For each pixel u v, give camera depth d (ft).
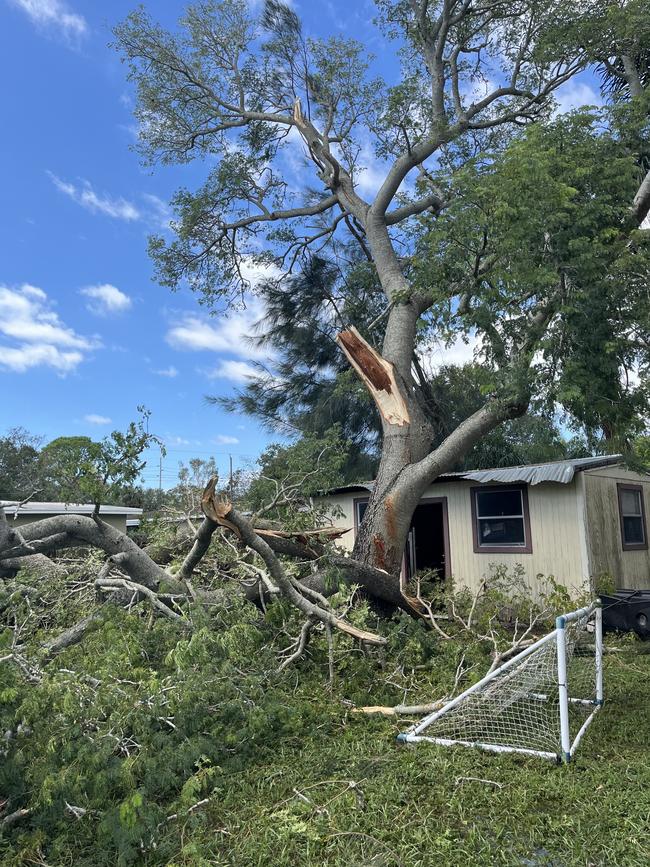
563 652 14.69
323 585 24.88
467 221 26.22
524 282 24.00
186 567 22.08
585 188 26.17
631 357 23.88
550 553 34.60
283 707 15.52
